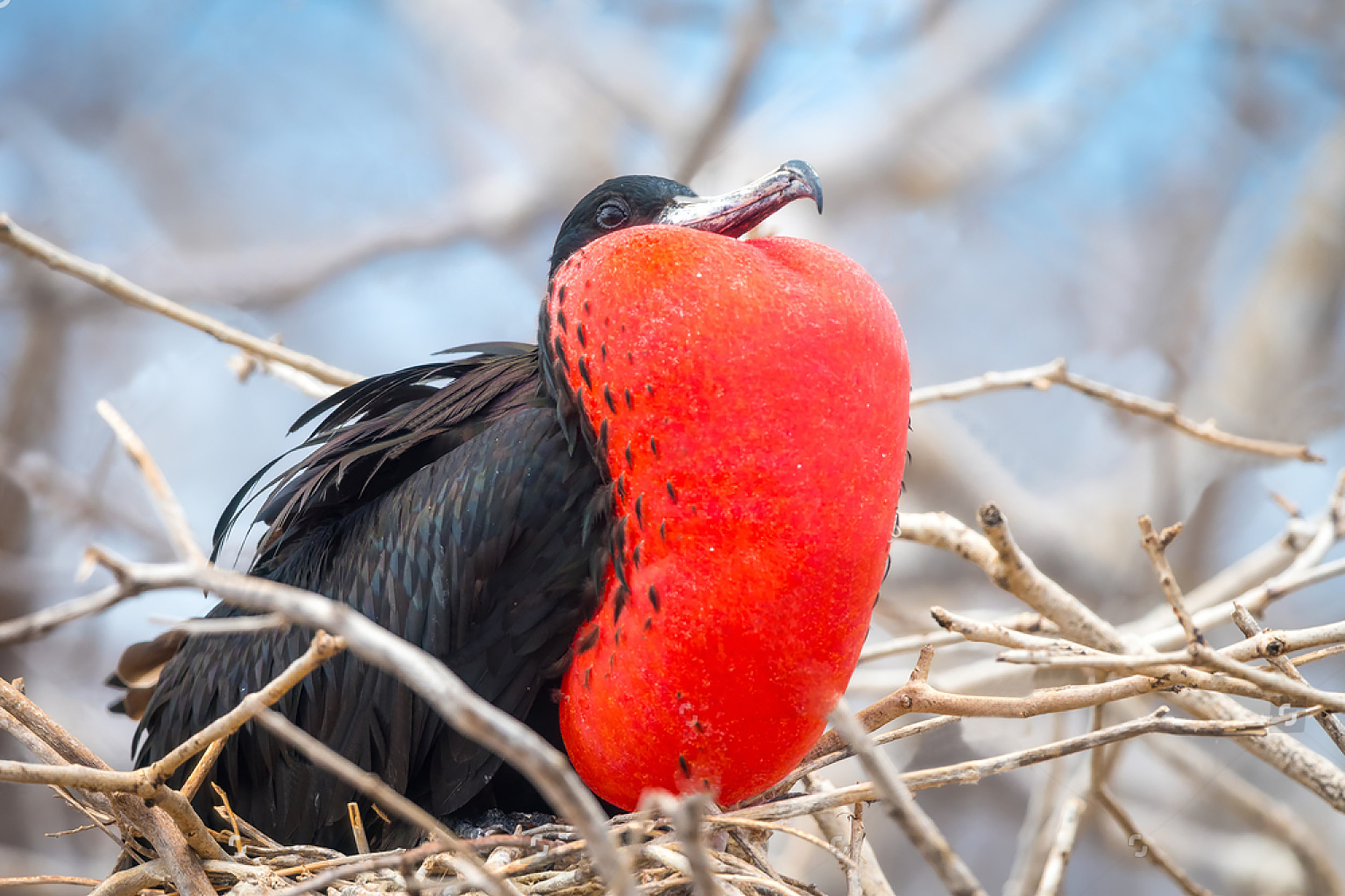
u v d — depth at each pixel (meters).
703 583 6.34
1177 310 10.24
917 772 6.34
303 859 6.42
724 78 9.07
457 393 6.51
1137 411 6.65
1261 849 7.56
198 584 6.16
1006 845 8.64
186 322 6.66
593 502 6.40
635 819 6.38
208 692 6.52
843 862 6.33
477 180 10.96
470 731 6.16
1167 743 6.88
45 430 9.17
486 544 6.43
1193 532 9.06
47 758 6.38
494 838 6.33
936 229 10.12
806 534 6.33
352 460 6.48
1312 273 9.47
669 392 6.34
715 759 6.37
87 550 6.15
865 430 6.34
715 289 6.34
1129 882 8.18
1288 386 9.35
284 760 6.50
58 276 9.29
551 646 6.43
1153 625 6.80
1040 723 6.88
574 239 6.52
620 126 10.18
